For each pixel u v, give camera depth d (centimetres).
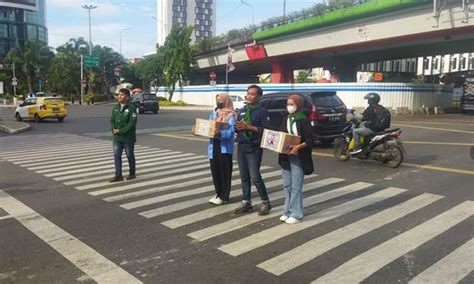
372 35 3112
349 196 743
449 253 482
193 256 489
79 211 682
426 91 3247
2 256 498
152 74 6225
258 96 640
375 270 443
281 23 4084
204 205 700
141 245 526
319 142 1418
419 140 1475
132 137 914
